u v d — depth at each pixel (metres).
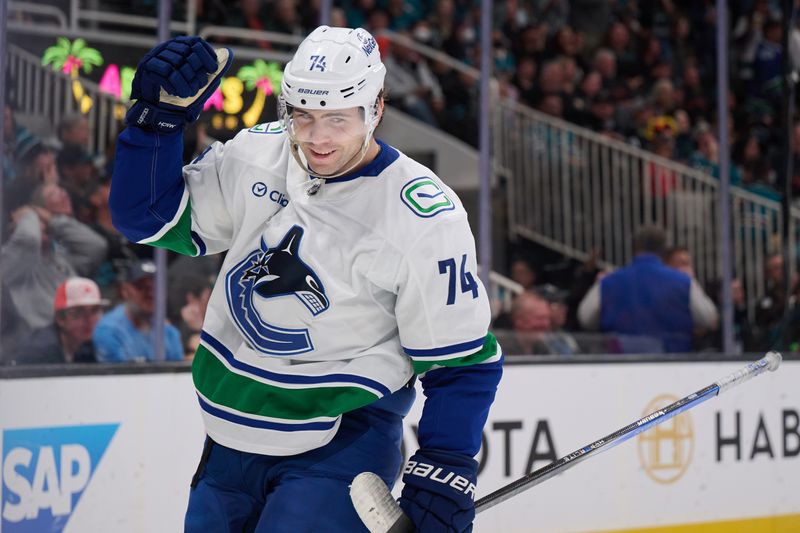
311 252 2.78
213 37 6.18
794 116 7.37
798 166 7.37
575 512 6.04
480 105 6.70
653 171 7.12
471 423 2.84
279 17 6.39
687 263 7.05
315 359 2.86
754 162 7.39
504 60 6.93
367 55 2.72
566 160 6.95
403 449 5.52
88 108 5.64
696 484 6.45
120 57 5.79
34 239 5.31
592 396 6.12
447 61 6.91
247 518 2.93
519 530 5.86
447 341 2.80
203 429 5.12
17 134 5.35
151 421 4.99
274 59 6.38
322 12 6.43
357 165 2.80
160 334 5.68
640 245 6.99
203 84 2.71
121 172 2.77
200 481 2.98
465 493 2.79
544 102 6.96
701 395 3.33
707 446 6.50
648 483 6.28
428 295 2.77
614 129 7.14
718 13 7.34
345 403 2.84
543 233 6.79
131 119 2.73
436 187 2.86
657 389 6.34
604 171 7.05
